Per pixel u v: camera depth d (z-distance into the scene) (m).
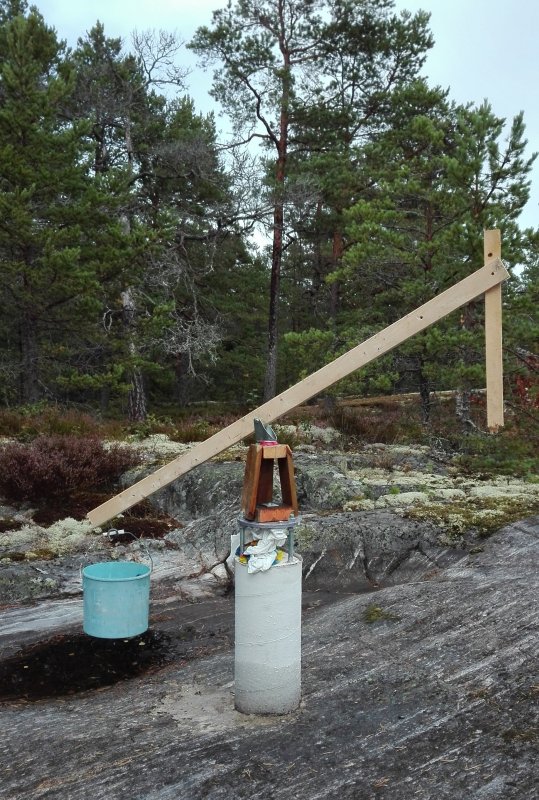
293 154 19.55
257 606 3.17
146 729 3.12
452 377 10.14
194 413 22.80
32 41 15.06
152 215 19.00
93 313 14.74
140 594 4.54
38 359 15.87
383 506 6.99
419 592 4.72
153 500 8.22
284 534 3.20
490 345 3.16
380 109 18.53
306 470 8.06
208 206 19.11
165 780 2.65
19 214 13.27
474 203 10.24
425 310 3.19
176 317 18.53
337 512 6.88
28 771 2.78
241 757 2.80
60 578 5.88
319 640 4.20
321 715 3.16
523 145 9.71
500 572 4.96
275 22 18.08
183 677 3.85
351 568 5.91
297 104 17.75
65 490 7.88
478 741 2.85
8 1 20.06
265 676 3.18
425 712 3.12
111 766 2.77
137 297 17.05
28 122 13.93
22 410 12.95
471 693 3.27
